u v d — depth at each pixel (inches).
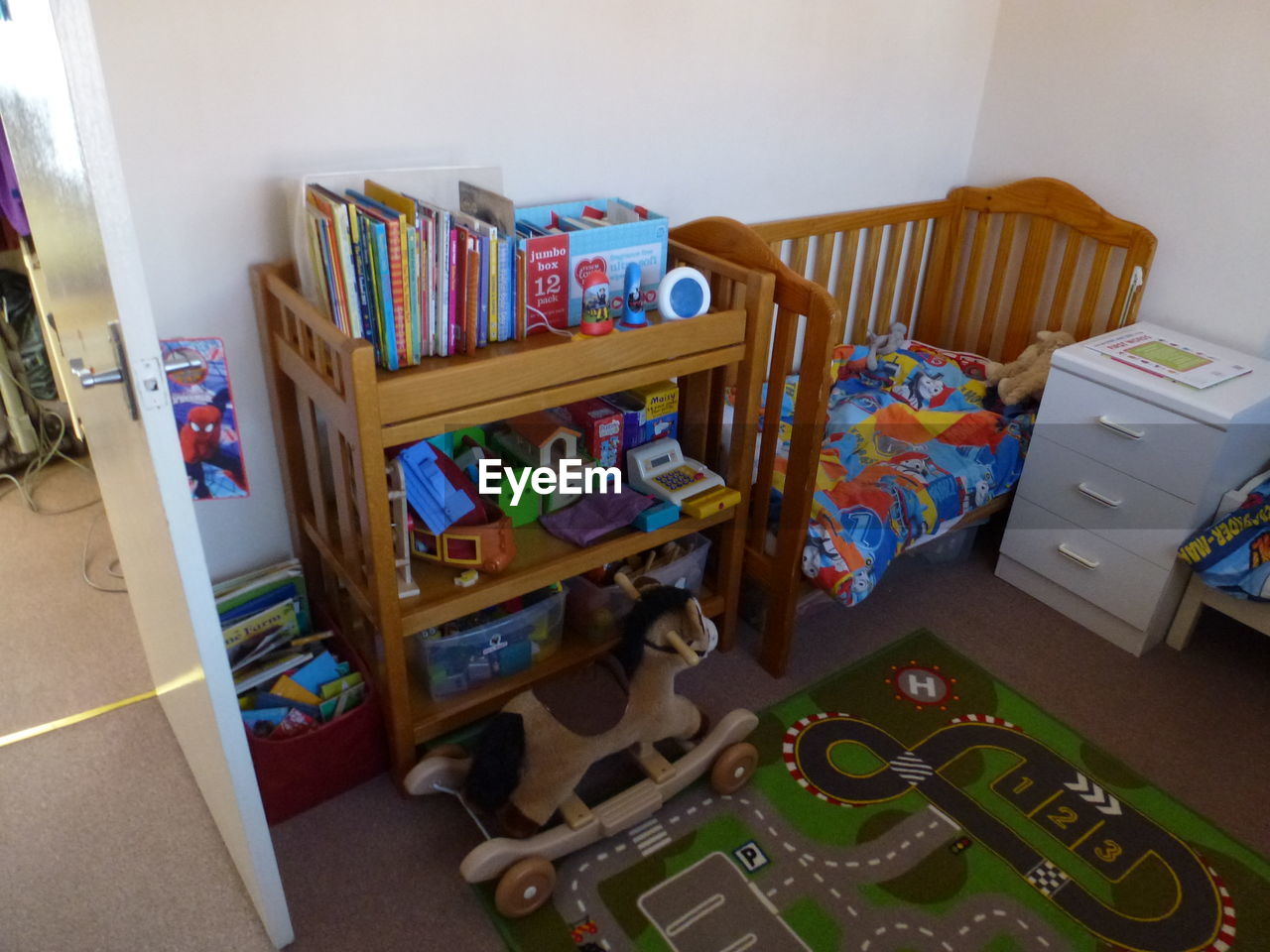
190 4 55.1
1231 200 84.4
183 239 60.4
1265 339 84.9
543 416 69.7
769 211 91.3
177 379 62.7
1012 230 101.9
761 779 69.5
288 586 71.6
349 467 59.2
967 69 98.7
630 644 62.3
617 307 67.0
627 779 67.6
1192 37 83.6
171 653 55.7
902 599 90.5
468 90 67.4
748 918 59.2
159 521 42.7
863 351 100.9
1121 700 78.4
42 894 59.1
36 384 100.3
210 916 58.2
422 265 55.7
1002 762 71.8
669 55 76.8
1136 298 92.5
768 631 79.0
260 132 60.2
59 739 70.9
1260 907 61.2
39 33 36.4
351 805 66.3
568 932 57.9
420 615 60.2
